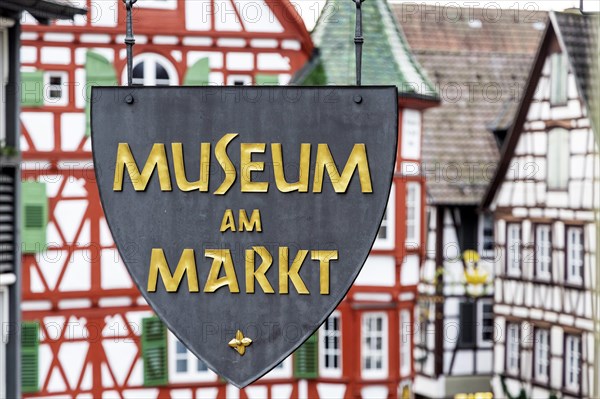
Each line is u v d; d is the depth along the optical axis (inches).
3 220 871.7
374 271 1236.5
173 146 467.5
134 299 1201.4
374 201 463.5
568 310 1385.3
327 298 465.1
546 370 1425.9
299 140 465.1
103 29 1185.4
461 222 1625.2
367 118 464.4
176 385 1208.2
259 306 466.6
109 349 1197.1
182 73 1202.6
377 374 1235.9
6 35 889.5
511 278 1496.1
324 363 1238.9
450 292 1630.2
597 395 1318.9
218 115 467.5
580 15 1396.4
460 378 1632.6
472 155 1616.6
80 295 1190.3
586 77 1365.7
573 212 1381.6
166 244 468.1
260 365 468.4
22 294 1177.4
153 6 1199.6
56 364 1184.8
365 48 1245.1
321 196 464.8
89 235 1192.8
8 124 887.7
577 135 1376.7
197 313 467.2
